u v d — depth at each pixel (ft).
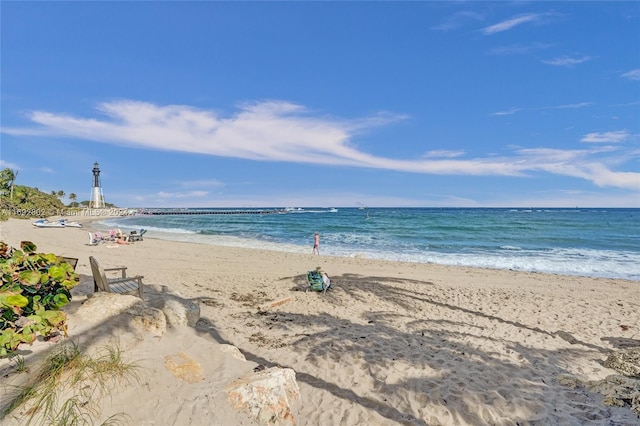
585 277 45.93
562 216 260.42
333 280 40.14
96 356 11.71
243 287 35.17
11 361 10.96
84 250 60.29
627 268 55.42
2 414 8.99
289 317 25.67
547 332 24.80
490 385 16.51
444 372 17.56
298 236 106.83
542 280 43.65
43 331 11.88
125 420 9.68
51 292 14.40
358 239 98.32
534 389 16.35
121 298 15.71
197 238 99.35
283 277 41.06
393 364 18.19
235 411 10.92
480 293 36.24
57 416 9.09
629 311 30.71
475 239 98.17
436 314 28.22
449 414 14.17
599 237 103.35
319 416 13.14
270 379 12.31
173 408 10.49
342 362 18.20
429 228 139.23
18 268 13.25
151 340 13.79
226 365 13.42
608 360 19.70
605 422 13.97
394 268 49.62
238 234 114.52
